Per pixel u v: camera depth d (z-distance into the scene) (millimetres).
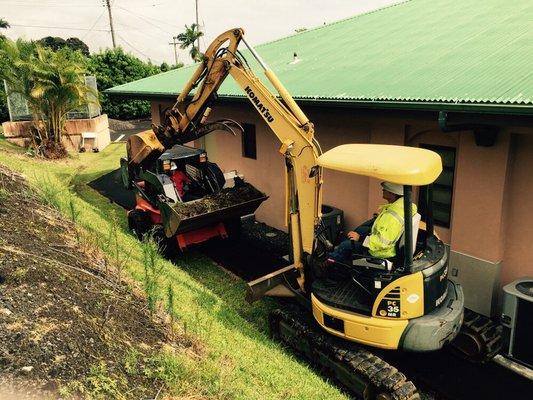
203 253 9227
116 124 30156
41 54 16734
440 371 5758
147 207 9086
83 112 20219
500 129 5953
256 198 8539
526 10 8891
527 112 4789
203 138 12703
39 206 6742
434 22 10195
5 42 16406
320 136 8953
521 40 7160
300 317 5848
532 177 5980
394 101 6141
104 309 4305
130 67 33875
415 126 7215
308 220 5793
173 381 3604
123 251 6789
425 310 4770
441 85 6168
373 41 10359
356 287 5352
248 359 4832
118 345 3793
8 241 4832
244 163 11242
